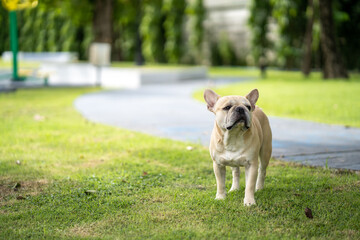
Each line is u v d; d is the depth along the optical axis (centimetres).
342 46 3488
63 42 4728
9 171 718
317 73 3469
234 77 3139
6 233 466
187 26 4500
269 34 3816
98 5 3116
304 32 3528
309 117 1328
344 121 1246
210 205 550
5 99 1773
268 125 609
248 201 546
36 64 3688
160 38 4419
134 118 1317
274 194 587
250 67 4141
